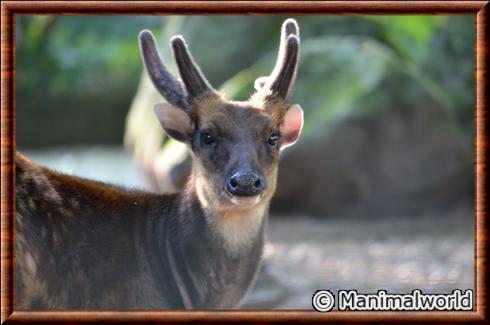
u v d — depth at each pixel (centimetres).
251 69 2061
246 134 760
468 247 1519
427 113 1867
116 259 734
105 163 2769
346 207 1847
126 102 3322
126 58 3397
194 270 750
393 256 1441
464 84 2155
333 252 1495
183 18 2283
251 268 771
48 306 697
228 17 2216
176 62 790
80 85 3312
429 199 1867
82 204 735
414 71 1977
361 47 1998
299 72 1970
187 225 755
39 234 693
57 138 3275
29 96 3262
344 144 1833
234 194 730
